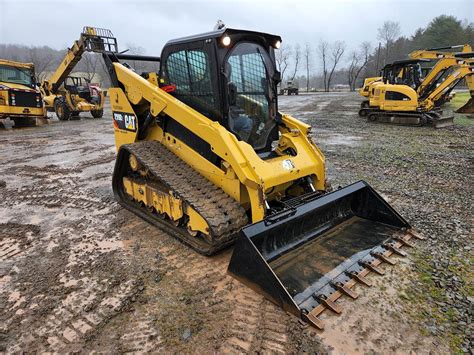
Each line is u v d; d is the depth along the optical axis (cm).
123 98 503
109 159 861
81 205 545
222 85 378
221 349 250
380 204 423
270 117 446
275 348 250
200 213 352
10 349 253
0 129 1407
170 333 266
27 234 445
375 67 6762
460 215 480
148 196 468
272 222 326
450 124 1353
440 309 289
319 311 282
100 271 353
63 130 1376
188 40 402
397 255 369
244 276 313
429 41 6388
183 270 352
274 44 442
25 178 704
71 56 1521
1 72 1412
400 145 980
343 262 344
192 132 404
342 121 1562
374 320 276
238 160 348
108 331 270
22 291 323
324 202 374
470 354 244
